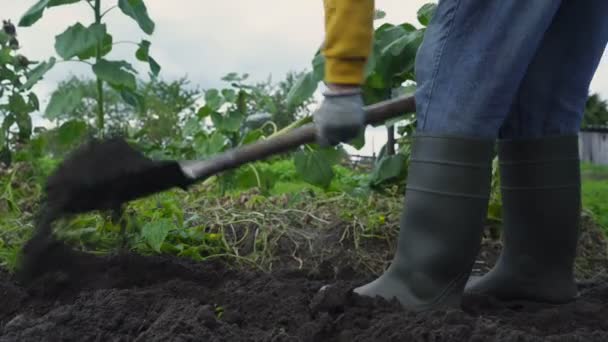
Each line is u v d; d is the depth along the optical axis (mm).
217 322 2156
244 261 3586
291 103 4375
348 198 4262
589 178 11789
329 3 2051
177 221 3721
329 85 2090
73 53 4188
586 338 2043
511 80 2168
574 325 2328
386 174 4547
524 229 2623
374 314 2197
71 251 2975
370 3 2039
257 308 2404
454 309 2125
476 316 2426
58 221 2703
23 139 5844
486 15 2145
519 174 2600
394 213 4031
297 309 2344
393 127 4730
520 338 1941
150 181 2398
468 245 2199
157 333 2096
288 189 6484
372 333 2064
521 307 2623
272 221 3898
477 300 2574
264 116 6770
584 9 2535
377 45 4355
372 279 2908
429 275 2219
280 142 2262
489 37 2145
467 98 2164
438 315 2129
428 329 2008
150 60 4645
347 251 3666
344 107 2059
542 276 2621
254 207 4188
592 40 2559
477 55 2152
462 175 2168
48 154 5441
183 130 6316
